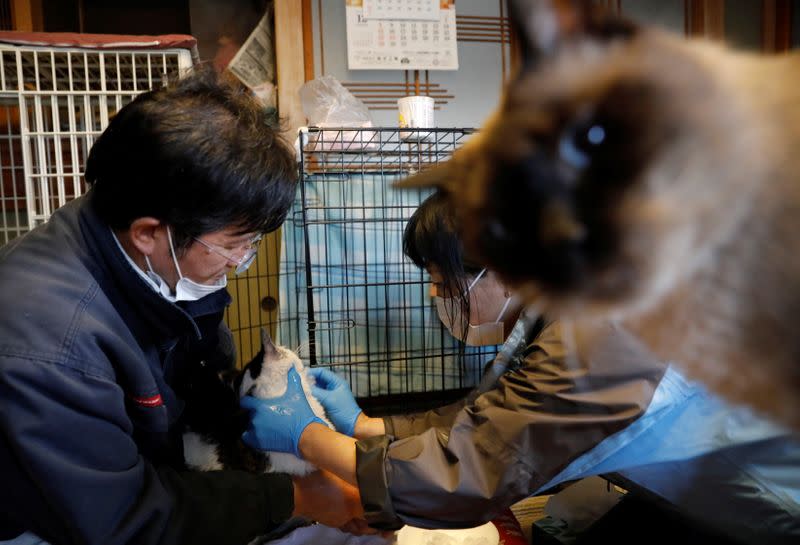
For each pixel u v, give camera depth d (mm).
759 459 700
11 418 729
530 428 859
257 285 1969
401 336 1822
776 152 276
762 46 1928
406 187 481
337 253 1767
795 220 267
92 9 2104
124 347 849
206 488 927
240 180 803
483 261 382
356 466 940
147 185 790
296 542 1196
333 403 1344
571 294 331
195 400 1135
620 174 300
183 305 987
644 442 825
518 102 347
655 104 298
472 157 399
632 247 297
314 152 1613
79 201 943
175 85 852
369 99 2041
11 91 1340
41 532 829
